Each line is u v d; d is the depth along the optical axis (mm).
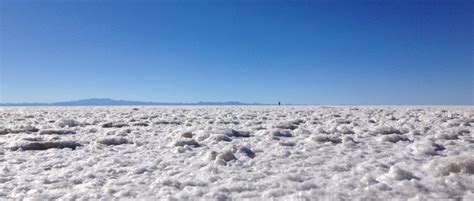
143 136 9812
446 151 6816
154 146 7938
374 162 5633
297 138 8898
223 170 5312
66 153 7102
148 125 13461
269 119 16672
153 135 10070
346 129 10133
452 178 4461
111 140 8398
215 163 5742
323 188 4266
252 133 10273
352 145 7594
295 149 7176
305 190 4223
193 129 10922
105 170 5465
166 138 9312
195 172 5242
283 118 17219
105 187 4461
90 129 11359
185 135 9359
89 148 7707
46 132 10664
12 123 14984
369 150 7000
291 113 22828
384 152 6734
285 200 3824
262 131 10219
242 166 5594
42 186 4617
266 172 5164
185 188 4316
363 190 4094
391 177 4516
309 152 6777
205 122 14734
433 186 4195
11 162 6199
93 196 4113
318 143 7898
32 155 6930
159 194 4160
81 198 4035
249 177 4887
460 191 4039
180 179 4832
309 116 18984
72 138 9383
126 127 12680
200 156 6488
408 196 3912
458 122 13250
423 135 9438
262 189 4312
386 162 5715
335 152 6797
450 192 4016
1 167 5754
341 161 5859
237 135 9664
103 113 24281
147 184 4613
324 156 6344
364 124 13328
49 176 5109
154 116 19031
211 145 7883
